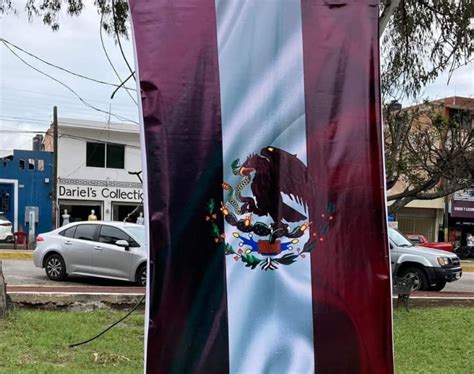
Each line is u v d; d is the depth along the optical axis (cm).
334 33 469
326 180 466
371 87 470
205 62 457
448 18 961
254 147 461
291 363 453
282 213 462
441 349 848
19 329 809
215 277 451
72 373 616
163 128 451
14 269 1720
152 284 444
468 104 2359
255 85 462
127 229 1416
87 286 1354
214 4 459
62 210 3391
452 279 1539
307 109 466
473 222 3869
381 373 459
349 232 466
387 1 829
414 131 1902
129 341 793
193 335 445
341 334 459
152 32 454
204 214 452
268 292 457
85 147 3438
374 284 465
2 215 3216
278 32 465
